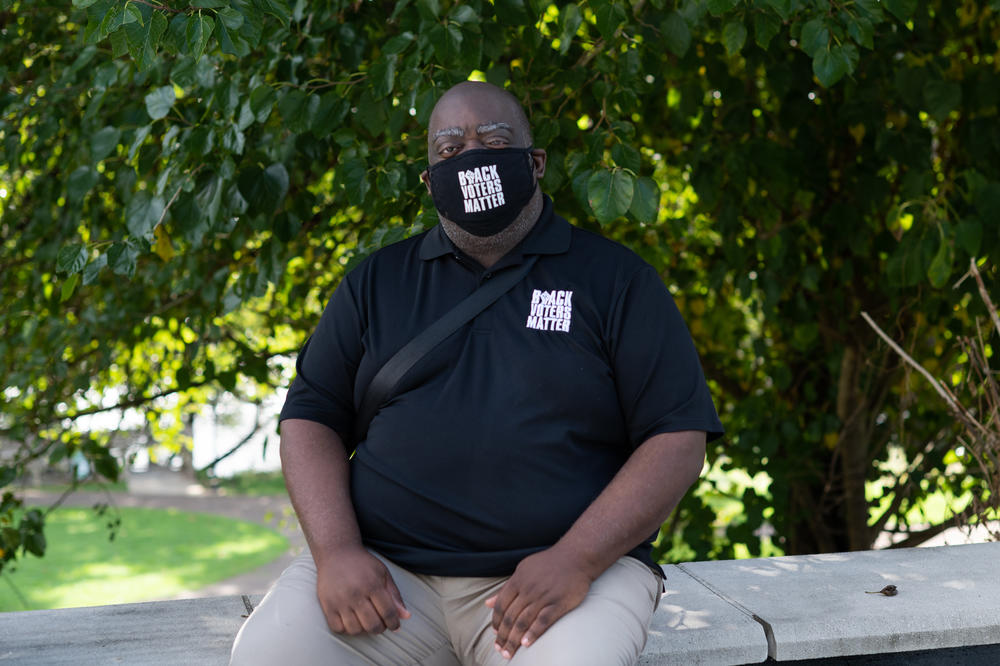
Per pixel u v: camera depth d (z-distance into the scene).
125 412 4.68
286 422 1.88
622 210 2.41
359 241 3.25
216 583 10.27
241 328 5.04
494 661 1.69
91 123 3.64
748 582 2.45
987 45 4.00
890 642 2.14
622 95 2.80
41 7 3.71
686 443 1.71
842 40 2.53
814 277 4.13
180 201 2.90
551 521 1.71
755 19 2.60
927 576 2.49
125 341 4.36
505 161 1.77
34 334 4.38
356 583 1.63
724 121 3.85
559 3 2.84
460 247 1.85
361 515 1.81
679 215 5.30
